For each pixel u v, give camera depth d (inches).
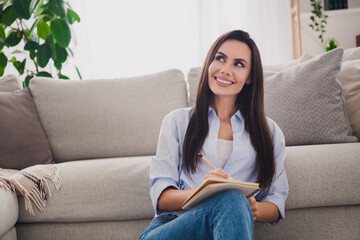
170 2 118.6
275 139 43.8
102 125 68.4
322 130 56.7
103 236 49.8
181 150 43.1
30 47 90.0
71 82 73.7
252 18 118.7
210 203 30.0
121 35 119.4
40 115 70.1
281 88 61.0
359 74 61.3
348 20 120.2
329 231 46.4
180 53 119.1
